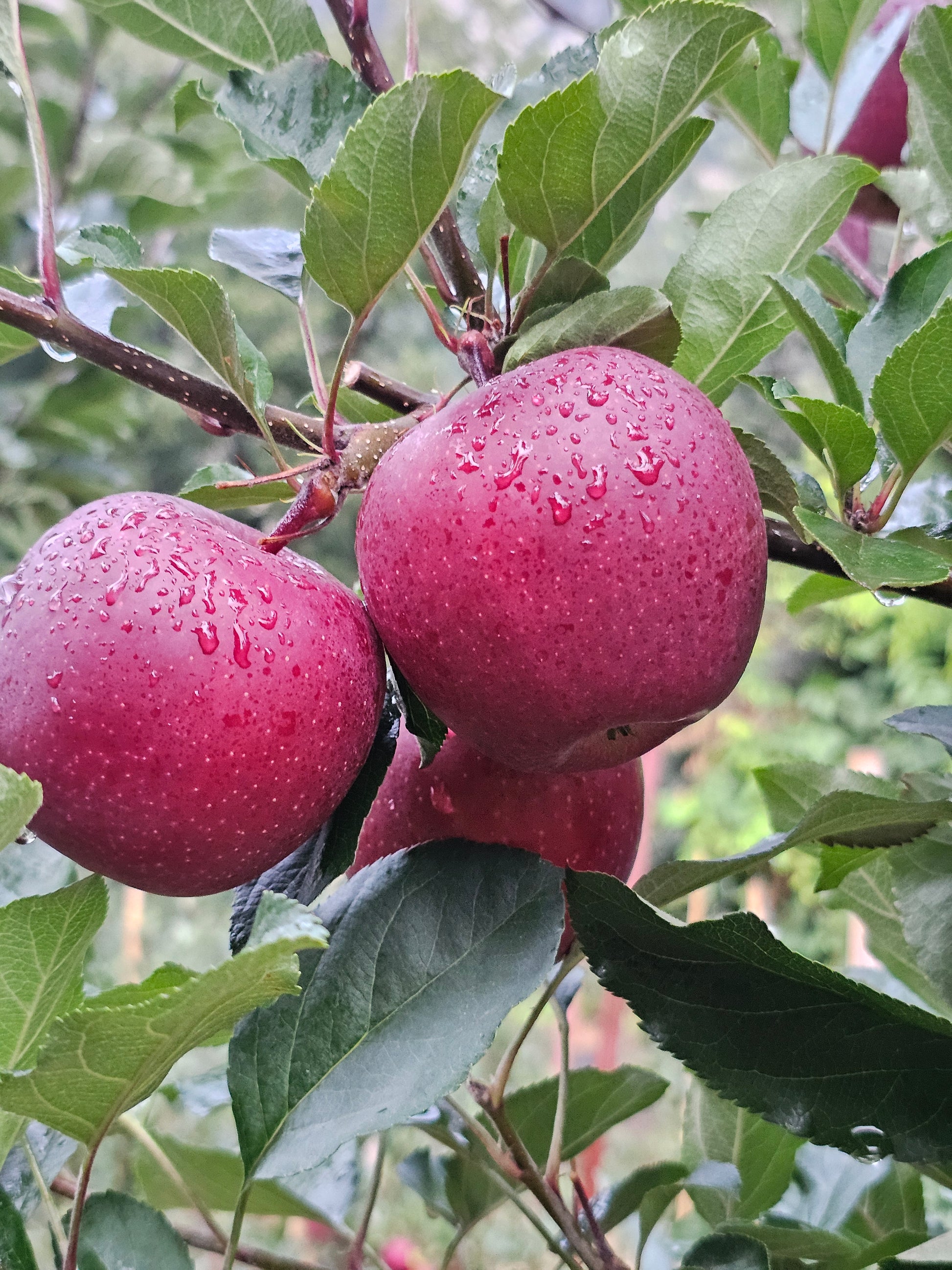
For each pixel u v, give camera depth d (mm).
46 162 227
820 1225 302
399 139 179
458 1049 191
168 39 282
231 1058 207
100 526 188
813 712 1771
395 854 223
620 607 177
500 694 188
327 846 217
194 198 669
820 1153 318
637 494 175
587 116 193
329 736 192
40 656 179
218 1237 289
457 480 180
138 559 181
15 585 190
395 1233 860
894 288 265
